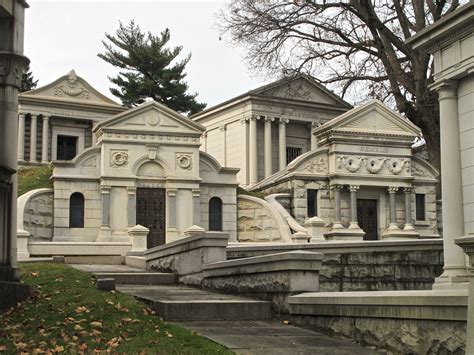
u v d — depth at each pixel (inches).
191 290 640.4
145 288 650.8
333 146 1608.0
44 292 565.6
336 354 395.5
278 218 1501.0
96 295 547.8
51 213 1444.4
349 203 1611.7
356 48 1583.4
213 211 1577.3
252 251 803.4
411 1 1525.6
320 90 2204.7
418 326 382.9
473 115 653.9
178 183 1528.1
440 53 688.4
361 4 1489.9
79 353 381.4
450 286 637.3
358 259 745.0
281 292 515.8
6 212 573.9
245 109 2132.1
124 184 1485.0
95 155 1493.6
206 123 2329.0
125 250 1182.3
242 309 515.5
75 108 2096.5
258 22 1646.2
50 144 2071.9
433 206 1697.8
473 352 319.9
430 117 1429.6
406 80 1455.5
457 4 1392.7
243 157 2112.5
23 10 625.6
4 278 557.6
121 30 2834.6
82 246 1163.9
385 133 1642.5
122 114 1496.1
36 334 434.3
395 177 1644.9
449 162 671.1
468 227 653.9
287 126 2201.0
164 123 1533.0
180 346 401.7
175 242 747.4
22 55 608.1
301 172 1590.8
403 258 758.5
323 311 464.1
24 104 2032.5
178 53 2883.9
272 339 434.3
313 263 513.7
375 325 416.2
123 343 412.5
